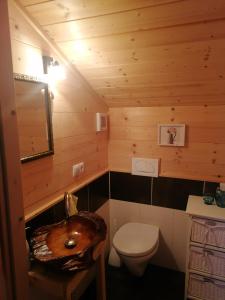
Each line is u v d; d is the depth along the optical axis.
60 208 1.62
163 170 2.20
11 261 0.75
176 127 2.06
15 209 0.75
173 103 2.03
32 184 1.39
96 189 2.16
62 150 1.65
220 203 1.82
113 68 1.68
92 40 1.42
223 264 1.72
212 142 1.99
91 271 1.97
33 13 1.24
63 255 1.17
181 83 1.74
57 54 1.52
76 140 1.82
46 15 1.25
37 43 1.33
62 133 1.64
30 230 1.37
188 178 2.09
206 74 1.59
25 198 1.34
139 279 2.16
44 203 1.50
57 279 1.15
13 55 1.17
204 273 1.79
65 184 1.71
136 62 1.58
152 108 2.14
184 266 2.24
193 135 2.04
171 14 1.16
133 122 2.24
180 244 2.22
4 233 0.72
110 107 2.30
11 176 0.72
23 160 1.29
